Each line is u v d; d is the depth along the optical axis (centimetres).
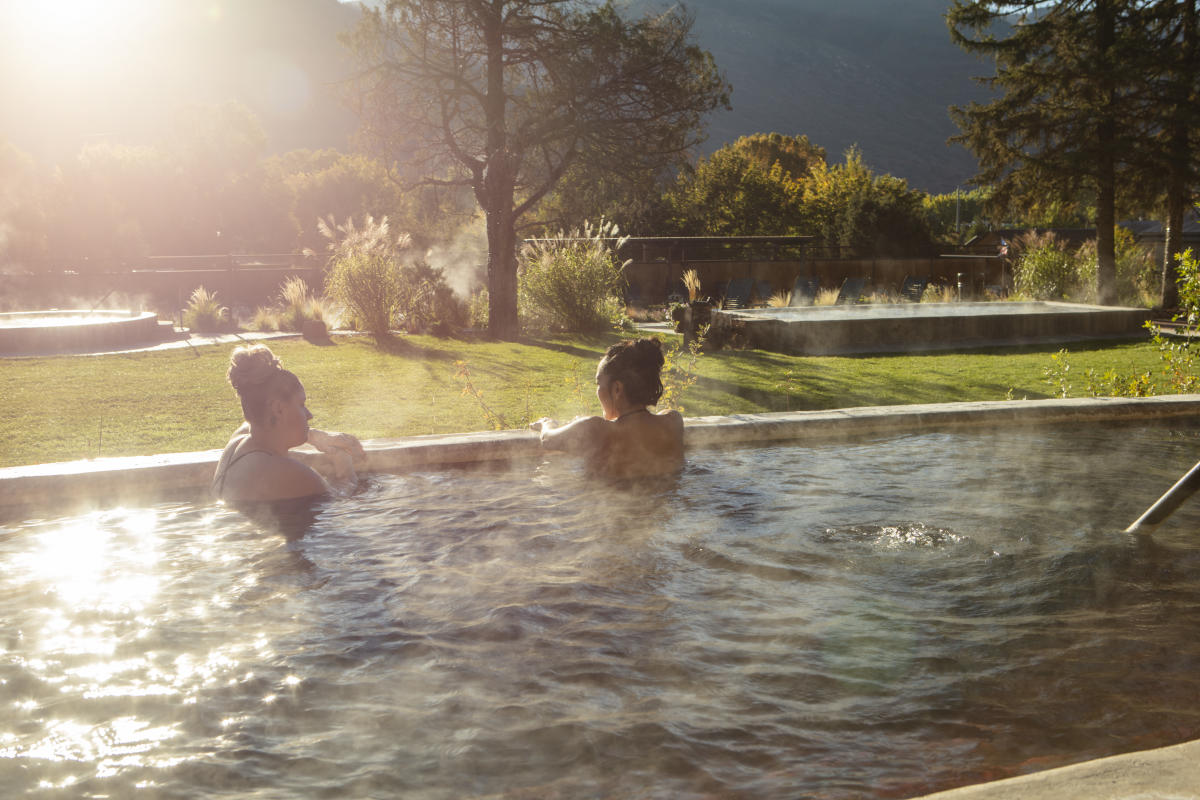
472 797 143
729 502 330
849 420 457
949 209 7644
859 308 1970
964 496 338
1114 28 2423
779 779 148
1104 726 167
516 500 335
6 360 1282
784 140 7119
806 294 2633
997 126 2505
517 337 1697
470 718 170
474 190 1833
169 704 176
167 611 226
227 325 1812
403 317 1830
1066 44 2416
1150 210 2522
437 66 1802
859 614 222
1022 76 2503
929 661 194
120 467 352
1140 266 2642
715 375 1134
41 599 236
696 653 198
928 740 162
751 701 176
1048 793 130
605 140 1789
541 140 1783
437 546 279
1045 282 2503
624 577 250
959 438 452
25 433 766
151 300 2647
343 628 214
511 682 185
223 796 144
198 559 269
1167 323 1852
